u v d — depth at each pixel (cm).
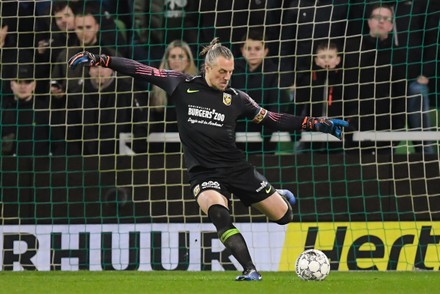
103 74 3322
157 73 2289
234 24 3462
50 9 3403
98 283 2206
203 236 3114
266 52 3397
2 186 3170
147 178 3148
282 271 3073
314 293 1845
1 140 3284
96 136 3325
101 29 3422
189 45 3447
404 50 3347
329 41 3272
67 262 3145
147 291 1925
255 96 3312
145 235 3133
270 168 3122
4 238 3161
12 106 3359
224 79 2225
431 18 3419
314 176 3109
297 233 3105
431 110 3186
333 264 3081
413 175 3080
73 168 3162
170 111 3341
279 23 3447
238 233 2145
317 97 3309
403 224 3073
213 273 2906
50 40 3369
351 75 3322
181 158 3145
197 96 2272
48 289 2005
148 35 3441
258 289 1923
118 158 3156
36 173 3170
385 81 3275
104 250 3138
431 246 3053
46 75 3419
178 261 3117
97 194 3156
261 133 3275
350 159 3102
